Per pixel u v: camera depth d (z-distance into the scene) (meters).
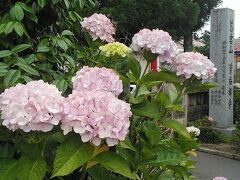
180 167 2.06
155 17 16.12
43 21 2.45
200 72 2.26
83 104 1.35
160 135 1.92
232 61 10.44
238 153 8.27
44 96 1.34
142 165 1.91
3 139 1.64
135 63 2.13
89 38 2.88
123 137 1.35
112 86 1.66
